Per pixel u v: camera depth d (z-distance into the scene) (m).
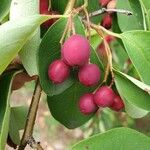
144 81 0.19
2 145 0.18
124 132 0.17
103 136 0.17
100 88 0.19
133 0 0.22
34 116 0.20
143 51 0.19
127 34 0.19
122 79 0.19
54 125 0.67
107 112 0.40
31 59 0.18
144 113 0.21
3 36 0.17
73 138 0.70
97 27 0.19
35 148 0.19
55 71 0.18
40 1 0.21
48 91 0.18
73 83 0.19
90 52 0.19
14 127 0.23
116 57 0.34
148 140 0.18
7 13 0.19
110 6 0.22
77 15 0.18
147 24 0.21
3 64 0.18
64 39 0.18
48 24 0.19
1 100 0.19
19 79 0.22
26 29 0.17
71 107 0.21
